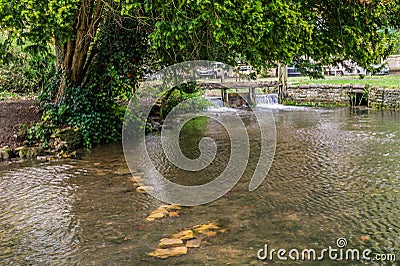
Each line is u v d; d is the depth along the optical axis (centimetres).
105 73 821
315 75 709
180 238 352
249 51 607
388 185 499
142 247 336
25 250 336
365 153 687
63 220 399
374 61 686
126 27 802
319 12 642
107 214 414
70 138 747
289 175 557
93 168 611
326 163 622
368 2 614
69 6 541
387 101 1344
